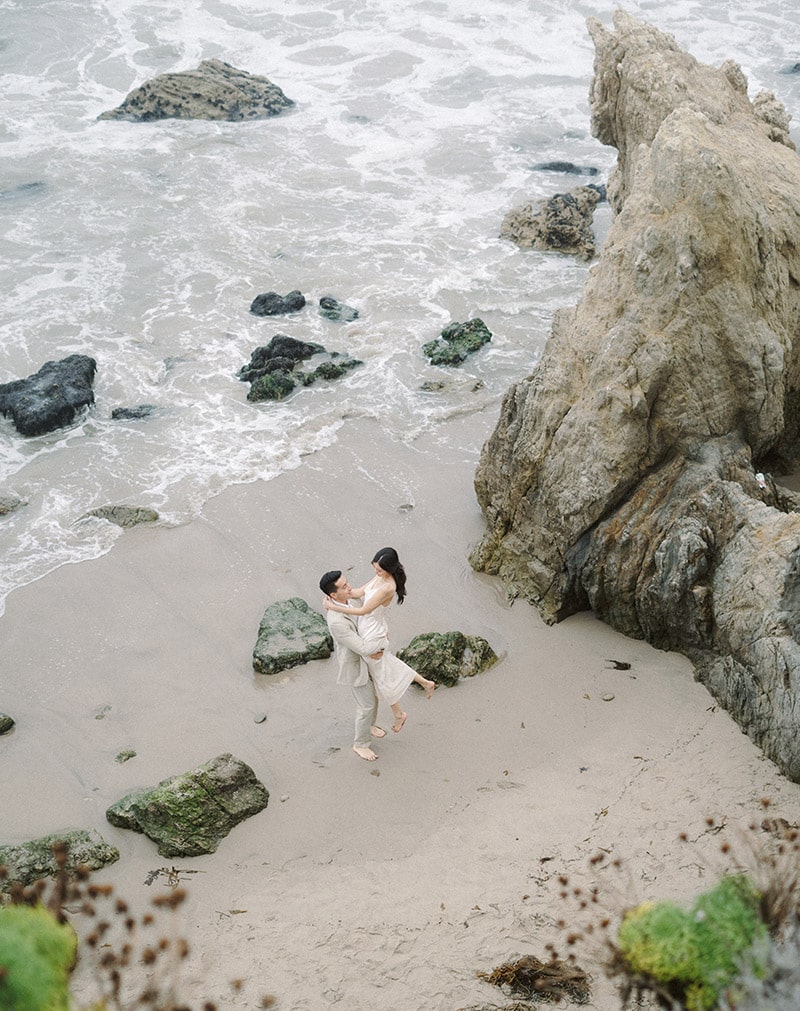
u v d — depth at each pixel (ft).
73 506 40.88
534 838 25.73
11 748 30.40
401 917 23.66
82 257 58.95
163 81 77.25
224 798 27.50
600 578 32.76
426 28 91.45
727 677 29.40
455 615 34.68
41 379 46.98
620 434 32.53
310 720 30.94
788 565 27.43
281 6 96.58
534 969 21.35
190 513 40.22
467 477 41.81
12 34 90.17
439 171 68.69
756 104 45.62
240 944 23.31
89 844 26.48
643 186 35.06
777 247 36.37
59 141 72.64
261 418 46.11
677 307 32.86
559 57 85.51
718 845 24.38
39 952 11.57
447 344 50.67
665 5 92.68
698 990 13.56
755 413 33.68
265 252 59.72
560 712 30.22
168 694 32.14
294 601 35.24
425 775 28.50
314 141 73.10
